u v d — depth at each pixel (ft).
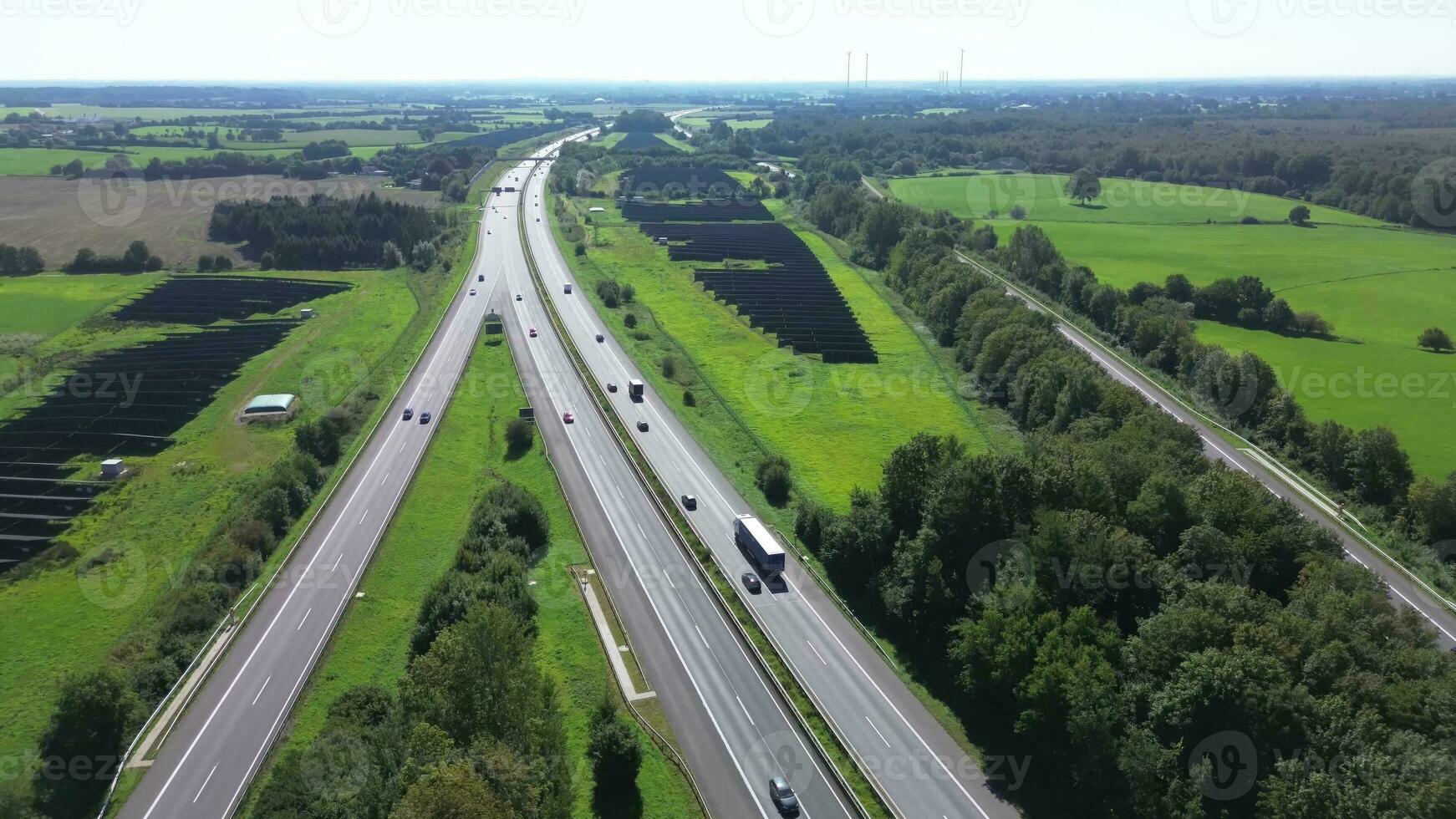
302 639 314.35
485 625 247.70
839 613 336.29
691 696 289.33
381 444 470.39
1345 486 427.33
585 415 515.91
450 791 185.68
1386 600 275.39
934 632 312.71
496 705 232.94
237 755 260.42
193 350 606.14
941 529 326.03
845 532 356.79
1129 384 554.87
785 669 301.22
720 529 391.45
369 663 306.76
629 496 424.05
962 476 323.78
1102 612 290.97
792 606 338.13
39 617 332.80
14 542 381.19
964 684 284.41
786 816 241.76
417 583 356.79
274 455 459.73
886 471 364.79
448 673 238.89
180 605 320.09
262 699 284.00
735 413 523.29
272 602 335.26
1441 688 224.12
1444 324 653.30
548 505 414.62
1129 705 252.83
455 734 227.40
